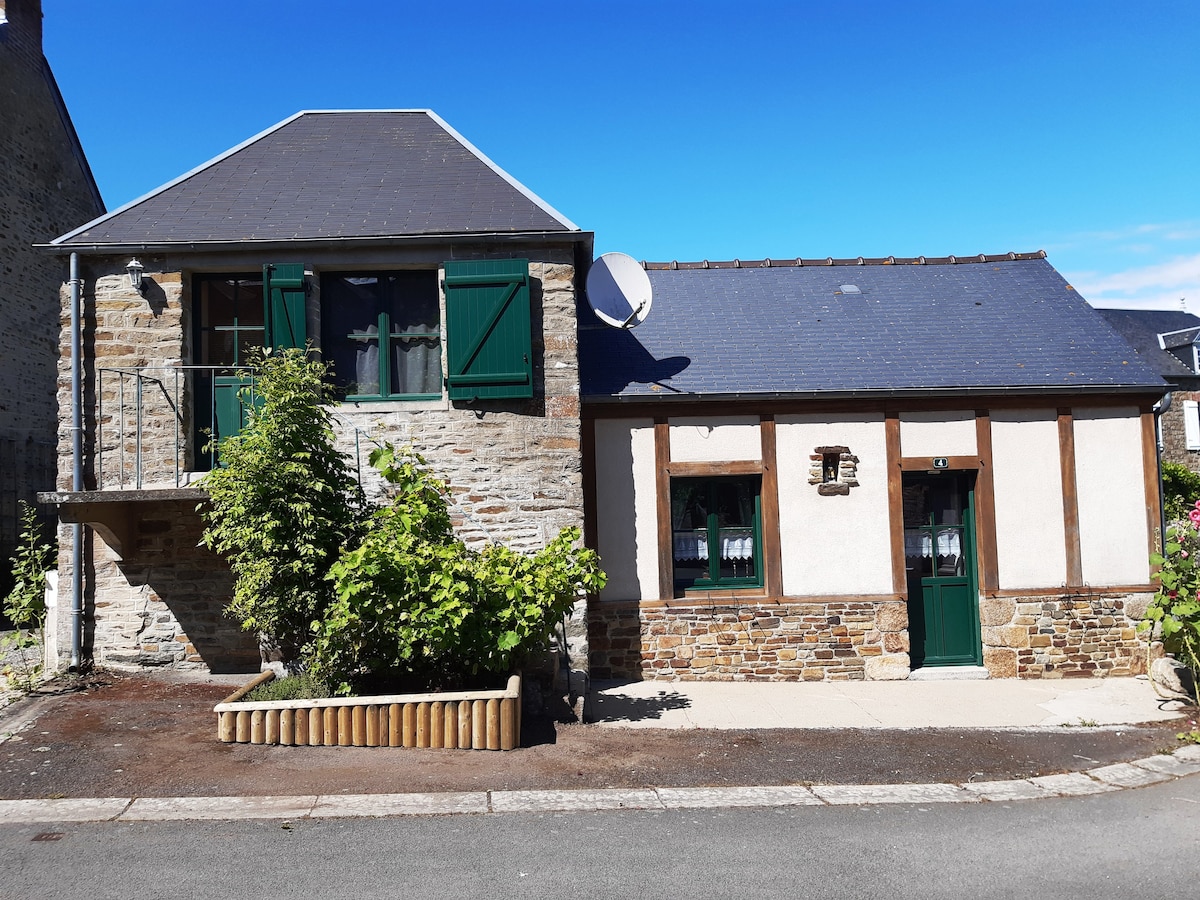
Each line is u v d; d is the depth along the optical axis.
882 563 9.21
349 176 9.54
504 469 8.62
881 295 11.09
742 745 6.65
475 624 6.73
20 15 14.74
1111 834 4.94
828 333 10.26
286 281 8.47
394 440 8.60
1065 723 7.35
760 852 4.67
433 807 5.26
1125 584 9.30
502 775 5.87
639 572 9.10
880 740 6.80
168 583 8.51
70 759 6.04
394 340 8.92
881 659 9.09
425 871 4.40
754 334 10.24
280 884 4.24
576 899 4.12
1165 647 7.73
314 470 7.09
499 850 4.66
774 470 9.21
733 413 9.23
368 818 5.09
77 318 8.41
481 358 8.56
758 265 11.80
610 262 9.85
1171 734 6.92
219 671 8.47
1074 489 9.34
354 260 8.63
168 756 6.14
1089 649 9.23
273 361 7.25
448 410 8.64
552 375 8.71
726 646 9.05
